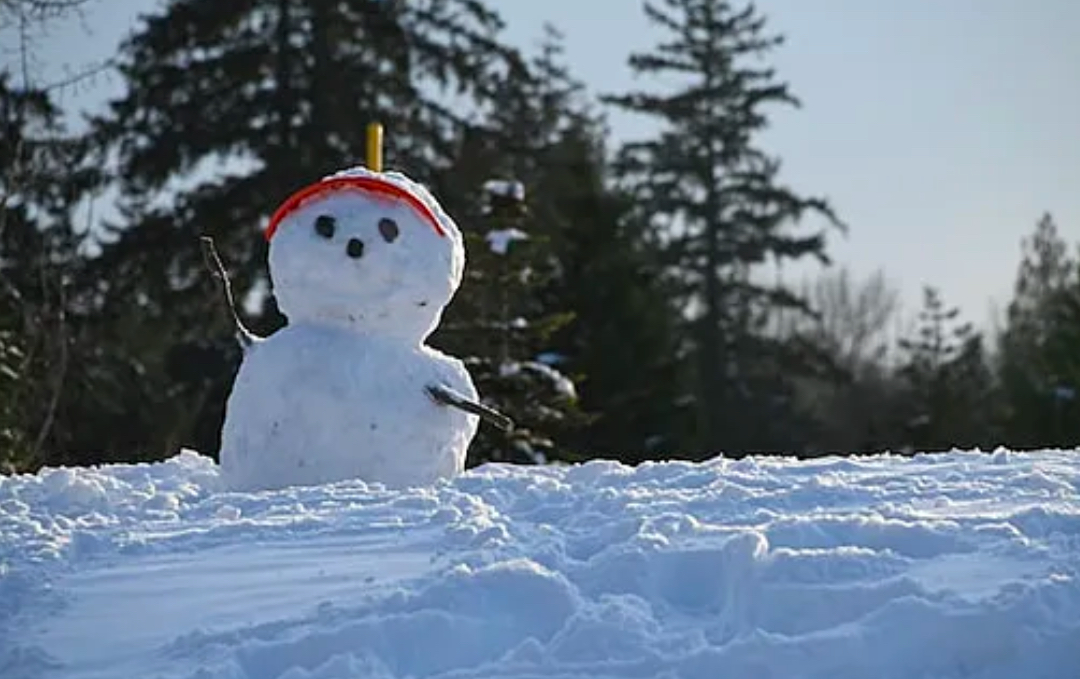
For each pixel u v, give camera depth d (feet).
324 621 25.52
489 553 28.09
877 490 33.06
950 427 165.37
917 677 23.00
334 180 43.70
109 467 49.90
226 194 106.22
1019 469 37.19
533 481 37.17
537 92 163.73
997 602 23.57
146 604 27.71
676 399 125.80
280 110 106.93
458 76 112.57
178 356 109.09
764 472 37.63
